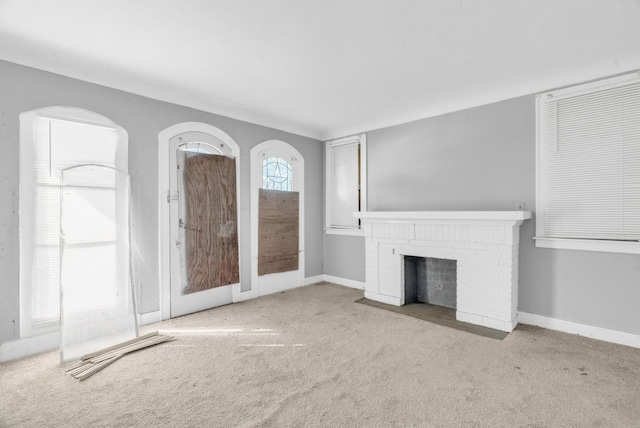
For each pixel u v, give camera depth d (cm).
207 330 310
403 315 351
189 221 358
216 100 367
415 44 243
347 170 489
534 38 234
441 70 289
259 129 433
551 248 305
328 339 287
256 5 195
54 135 271
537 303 314
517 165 325
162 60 270
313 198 510
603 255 279
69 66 274
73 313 274
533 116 315
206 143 375
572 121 293
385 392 202
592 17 207
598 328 281
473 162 357
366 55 261
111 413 182
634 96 263
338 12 202
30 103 259
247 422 174
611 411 182
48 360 247
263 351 263
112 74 296
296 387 208
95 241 288
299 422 174
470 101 356
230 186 394
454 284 377
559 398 194
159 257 335
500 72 292
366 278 421
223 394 201
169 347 271
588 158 285
